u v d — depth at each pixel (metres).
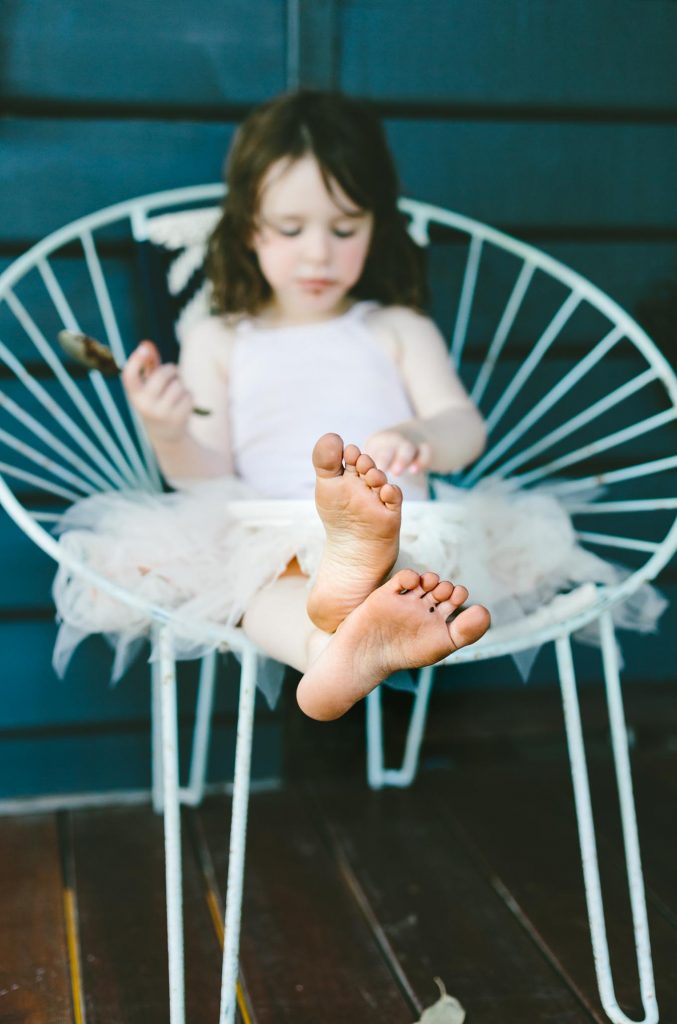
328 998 1.36
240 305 1.72
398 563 1.23
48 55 1.79
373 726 1.94
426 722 2.08
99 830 1.81
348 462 1.05
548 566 1.44
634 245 2.03
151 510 1.44
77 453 1.89
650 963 1.31
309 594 1.17
